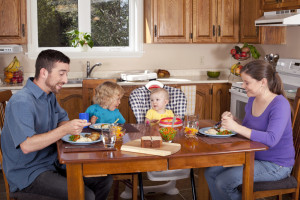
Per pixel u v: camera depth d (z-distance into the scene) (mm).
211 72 4562
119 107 4094
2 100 2396
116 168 1811
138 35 4578
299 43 4031
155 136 2027
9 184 2092
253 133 2082
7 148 2066
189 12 4332
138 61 4629
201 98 4355
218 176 2229
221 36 4461
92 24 4543
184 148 1949
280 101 2170
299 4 3457
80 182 1785
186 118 2391
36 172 2029
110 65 4535
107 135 1938
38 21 4348
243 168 2010
